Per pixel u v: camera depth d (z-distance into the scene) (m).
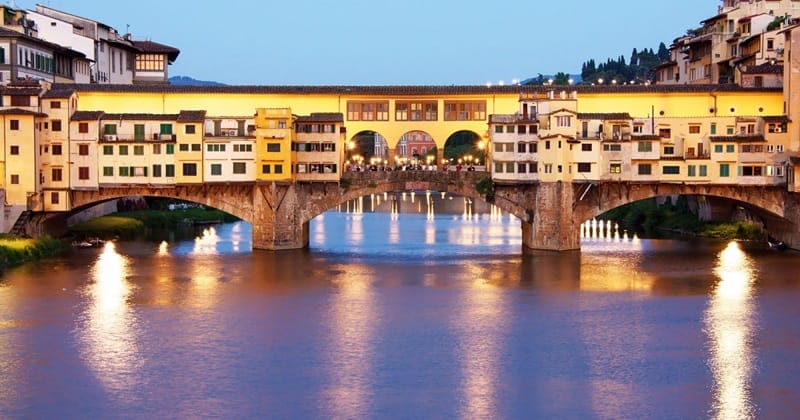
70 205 109.56
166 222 148.62
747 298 83.06
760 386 58.88
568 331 71.62
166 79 167.38
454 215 185.25
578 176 111.62
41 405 55.41
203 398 56.66
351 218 176.12
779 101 118.00
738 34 145.88
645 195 113.56
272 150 110.69
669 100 117.94
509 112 118.44
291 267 100.31
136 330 71.25
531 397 56.97
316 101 118.44
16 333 70.12
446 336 70.19
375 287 88.69
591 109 118.38
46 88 110.00
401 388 58.50
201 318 75.25
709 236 129.62
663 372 61.62
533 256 109.12
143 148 109.44
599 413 54.47
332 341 68.75
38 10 144.38
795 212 112.38
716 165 112.44
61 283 88.88
